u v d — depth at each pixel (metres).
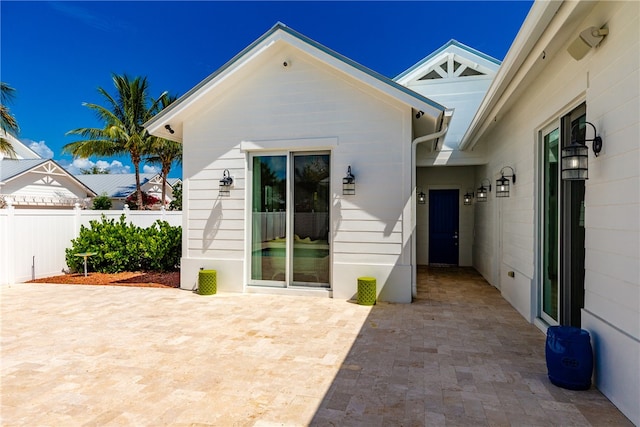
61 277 8.38
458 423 2.59
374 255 6.17
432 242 10.77
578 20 3.23
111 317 5.26
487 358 3.77
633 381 2.58
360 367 3.56
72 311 5.59
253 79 6.67
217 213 6.88
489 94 5.47
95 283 7.79
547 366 3.27
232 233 6.82
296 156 6.66
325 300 6.21
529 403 2.86
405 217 6.06
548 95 4.37
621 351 2.72
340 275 6.29
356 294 6.22
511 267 6.08
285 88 6.53
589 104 3.30
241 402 2.91
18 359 3.77
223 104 6.82
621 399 2.72
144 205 22.86
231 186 6.80
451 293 6.87
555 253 4.40
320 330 4.67
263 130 6.64
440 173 10.66
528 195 5.18
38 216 8.26
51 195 18.41
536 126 4.81
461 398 2.95
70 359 3.77
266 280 6.82
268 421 2.64
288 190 6.62
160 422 2.63
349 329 4.71
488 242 8.13
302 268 6.64
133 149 18.83
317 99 6.39
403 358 3.78
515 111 5.84
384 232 6.13
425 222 10.79
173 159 20.55
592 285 3.20
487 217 8.27
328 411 2.77
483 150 8.48
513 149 5.99
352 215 6.25
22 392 3.08
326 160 6.52
